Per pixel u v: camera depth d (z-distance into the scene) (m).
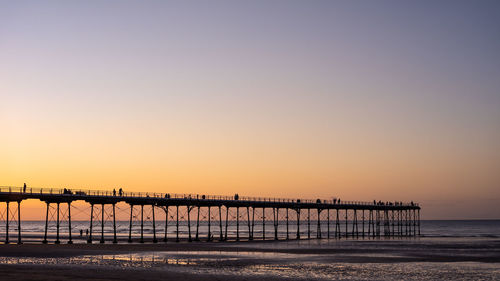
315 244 89.38
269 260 58.94
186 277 43.91
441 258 63.31
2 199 71.69
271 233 166.62
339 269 51.47
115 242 83.06
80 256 59.94
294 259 60.44
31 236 127.31
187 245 81.38
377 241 102.25
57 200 76.69
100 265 51.31
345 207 119.44
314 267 52.84
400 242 98.62
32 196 73.56
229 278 43.97
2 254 61.19
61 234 145.12
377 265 55.19
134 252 66.44
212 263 55.06
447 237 128.00
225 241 95.38
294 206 108.94
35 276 42.31
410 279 45.53
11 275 42.72
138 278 42.66
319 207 113.69
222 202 95.81
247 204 100.56
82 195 78.12
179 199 88.31
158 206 88.06
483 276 47.59
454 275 48.09
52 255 60.62
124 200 83.19
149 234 153.88
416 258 63.12
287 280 43.62
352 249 77.19
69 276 42.75
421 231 195.50
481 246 86.44
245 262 56.50
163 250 70.25
